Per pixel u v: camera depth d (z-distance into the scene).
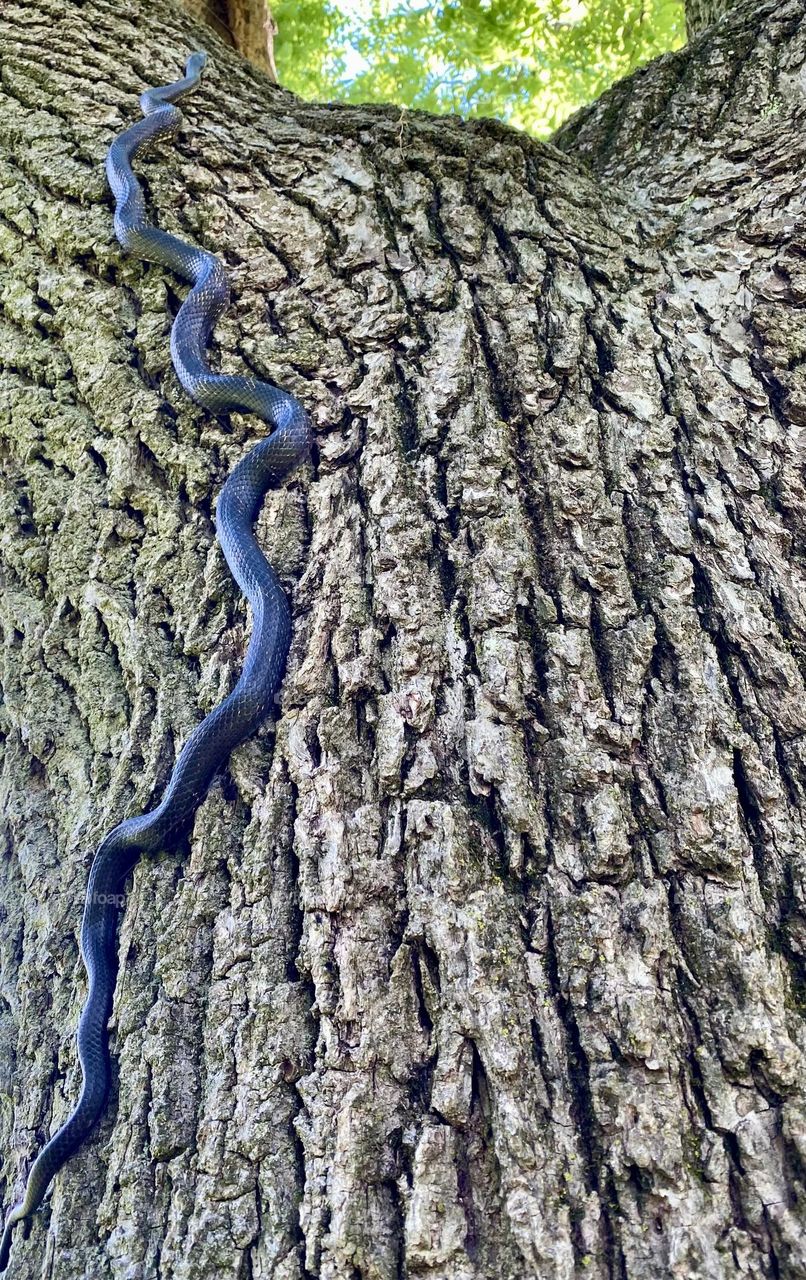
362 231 1.00
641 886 0.62
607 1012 0.58
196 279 0.98
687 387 0.89
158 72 1.20
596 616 0.74
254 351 0.94
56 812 0.82
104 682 0.84
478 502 0.79
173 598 0.84
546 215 1.02
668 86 1.18
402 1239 0.53
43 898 0.78
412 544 0.78
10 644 0.92
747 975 0.59
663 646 0.73
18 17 1.22
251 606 0.78
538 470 0.82
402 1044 0.58
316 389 0.91
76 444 0.95
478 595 0.74
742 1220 0.52
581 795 0.66
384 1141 0.56
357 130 1.12
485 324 0.92
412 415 0.86
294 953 0.63
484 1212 0.53
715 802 0.65
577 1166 0.54
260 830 0.68
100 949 0.71
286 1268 0.53
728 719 0.69
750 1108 0.55
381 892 0.63
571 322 0.92
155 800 0.75
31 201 1.08
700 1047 0.57
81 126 1.12
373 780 0.68
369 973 0.61
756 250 0.99
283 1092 0.59
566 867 0.63
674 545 0.78
